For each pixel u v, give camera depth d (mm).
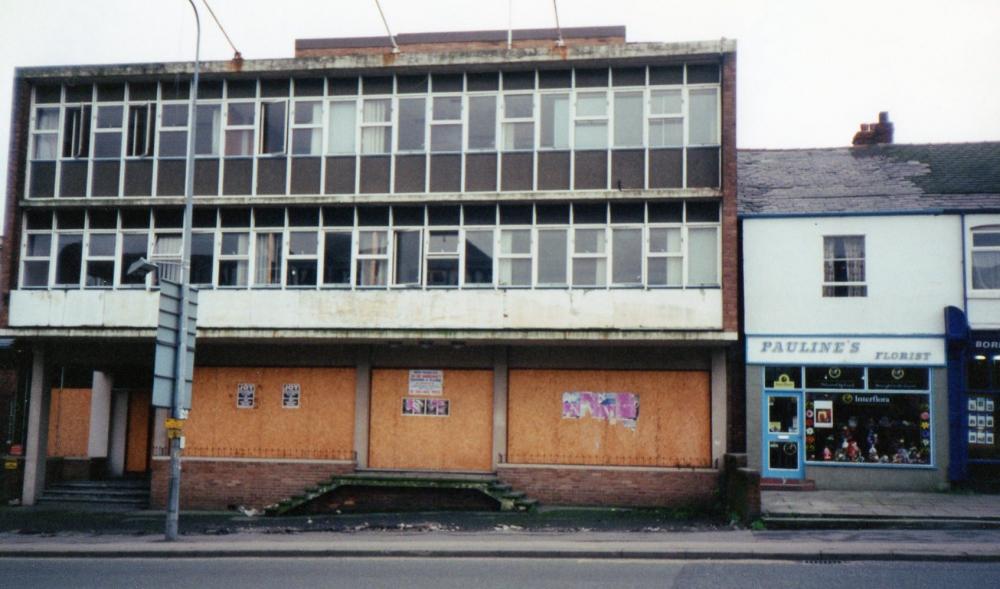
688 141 22734
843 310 22766
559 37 24375
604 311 22406
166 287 18031
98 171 24656
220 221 24125
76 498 24953
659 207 22688
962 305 22234
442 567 14445
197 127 24469
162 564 15344
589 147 23000
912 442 22219
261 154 24141
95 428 27500
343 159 23828
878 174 25594
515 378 23562
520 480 22703
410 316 23031
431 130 23625
